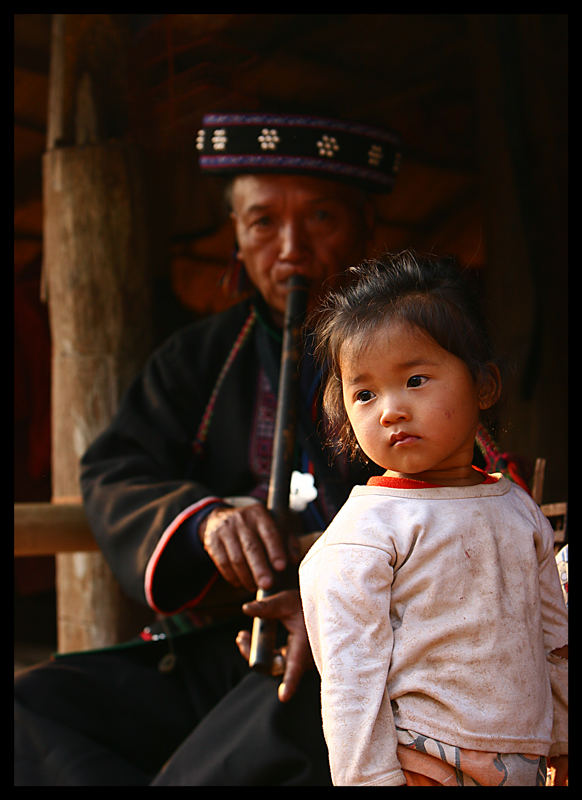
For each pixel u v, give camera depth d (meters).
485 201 4.48
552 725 1.13
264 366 2.40
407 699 1.08
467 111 5.58
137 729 2.10
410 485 1.14
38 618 5.82
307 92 5.03
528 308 4.24
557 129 4.27
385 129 2.45
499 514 1.13
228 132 2.36
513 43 4.35
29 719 2.05
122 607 3.20
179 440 2.37
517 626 1.09
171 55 3.66
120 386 3.27
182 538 2.06
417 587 1.09
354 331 1.12
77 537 2.71
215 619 2.25
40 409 6.16
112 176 3.34
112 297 3.30
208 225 5.20
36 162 5.45
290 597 1.81
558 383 4.19
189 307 6.12
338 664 1.07
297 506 2.20
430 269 1.17
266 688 1.88
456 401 1.10
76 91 3.45
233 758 1.80
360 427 1.14
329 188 2.36
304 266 2.34
